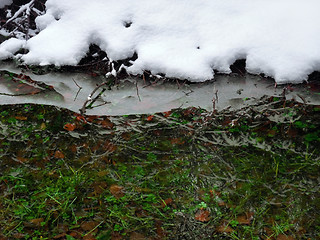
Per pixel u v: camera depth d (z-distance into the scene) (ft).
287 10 6.81
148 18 7.02
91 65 7.07
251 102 6.50
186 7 7.02
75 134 6.19
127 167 5.75
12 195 5.35
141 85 6.81
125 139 6.14
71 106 6.56
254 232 5.03
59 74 7.00
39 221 5.09
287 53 6.54
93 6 7.19
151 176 5.64
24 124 6.31
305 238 4.97
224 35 6.82
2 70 7.09
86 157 5.87
